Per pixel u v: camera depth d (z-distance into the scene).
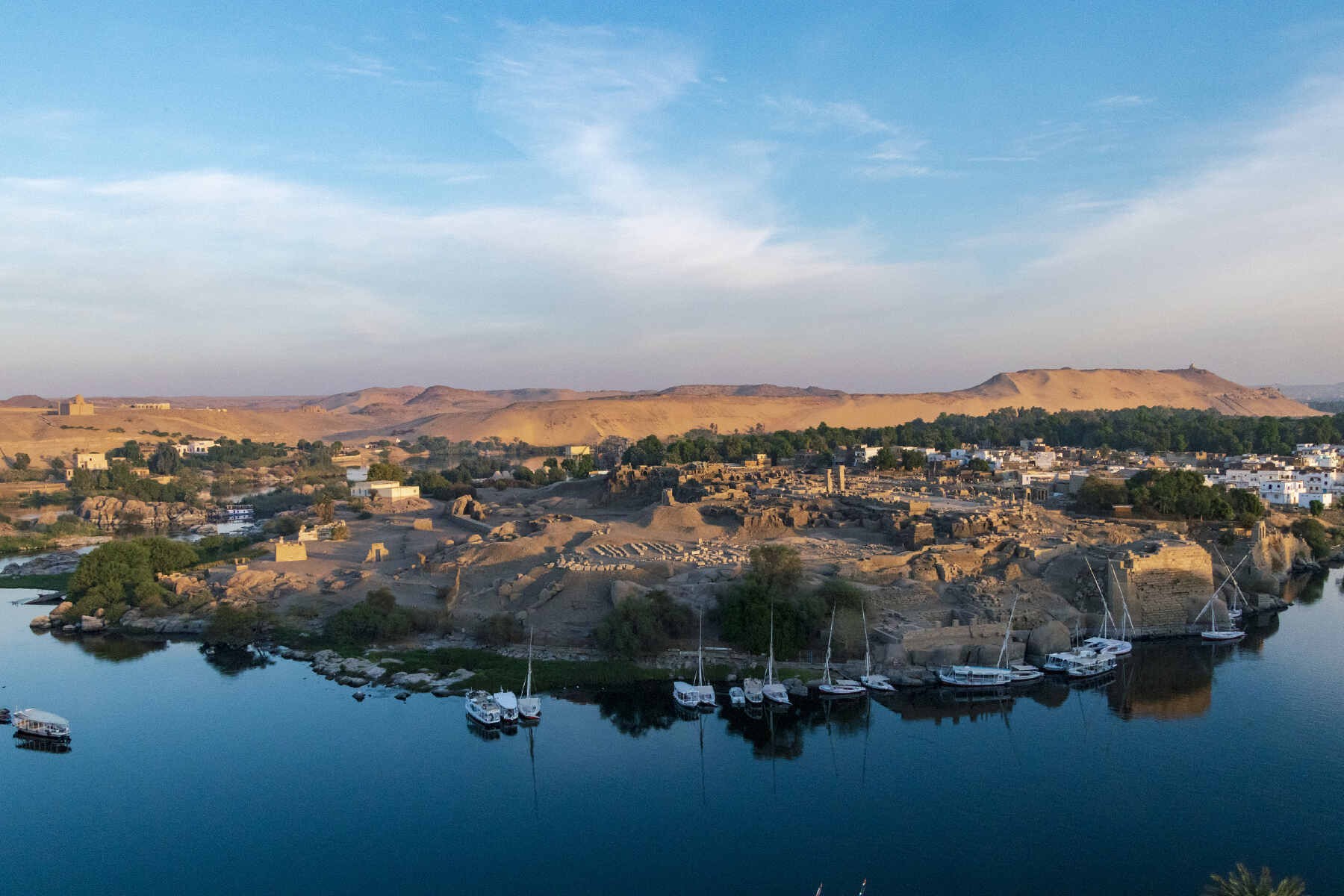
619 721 92.44
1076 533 146.25
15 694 101.00
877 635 107.62
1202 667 108.81
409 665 105.94
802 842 71.38
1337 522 196.25
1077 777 81.31
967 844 70.81
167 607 132.00
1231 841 71.06
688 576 120.56
